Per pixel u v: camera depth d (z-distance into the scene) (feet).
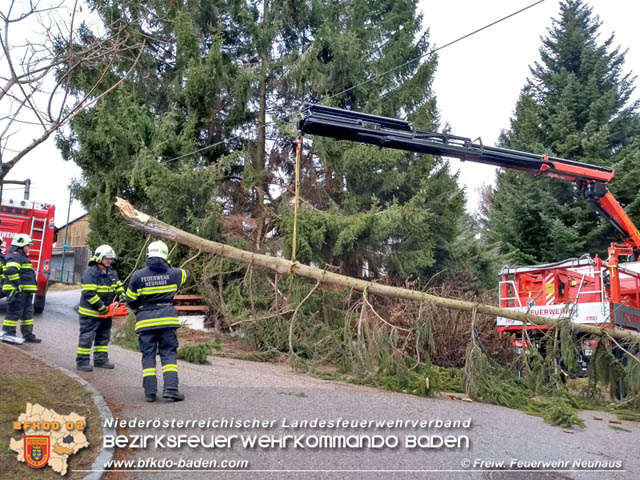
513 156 33.01
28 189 26.14
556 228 65.62
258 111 53.57
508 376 29.76
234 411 20.03
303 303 33.58
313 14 52.85
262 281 36.14
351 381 28.94
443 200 54.29
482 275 65.00
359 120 29.14
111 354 29.71
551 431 21.93
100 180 48.39
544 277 38.34
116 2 24.70
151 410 19.40
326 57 52.95
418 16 55.72
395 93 54.49
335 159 50.34
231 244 44.73
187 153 46.52
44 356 27.07
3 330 29.25
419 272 53.01
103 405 19.11
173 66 51.47
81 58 19.15
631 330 35.81
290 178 52.80
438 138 30.81
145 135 46.21
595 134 67.56
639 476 16.83
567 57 81.30
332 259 49.44
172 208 44.06
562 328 30.14
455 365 37.73
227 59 51.31
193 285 39.32
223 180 51.03
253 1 53.36
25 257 30.32
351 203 50.49
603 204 38.14
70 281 107.14
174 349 21.33
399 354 28.37
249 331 35.65
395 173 51.26
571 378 34.32
